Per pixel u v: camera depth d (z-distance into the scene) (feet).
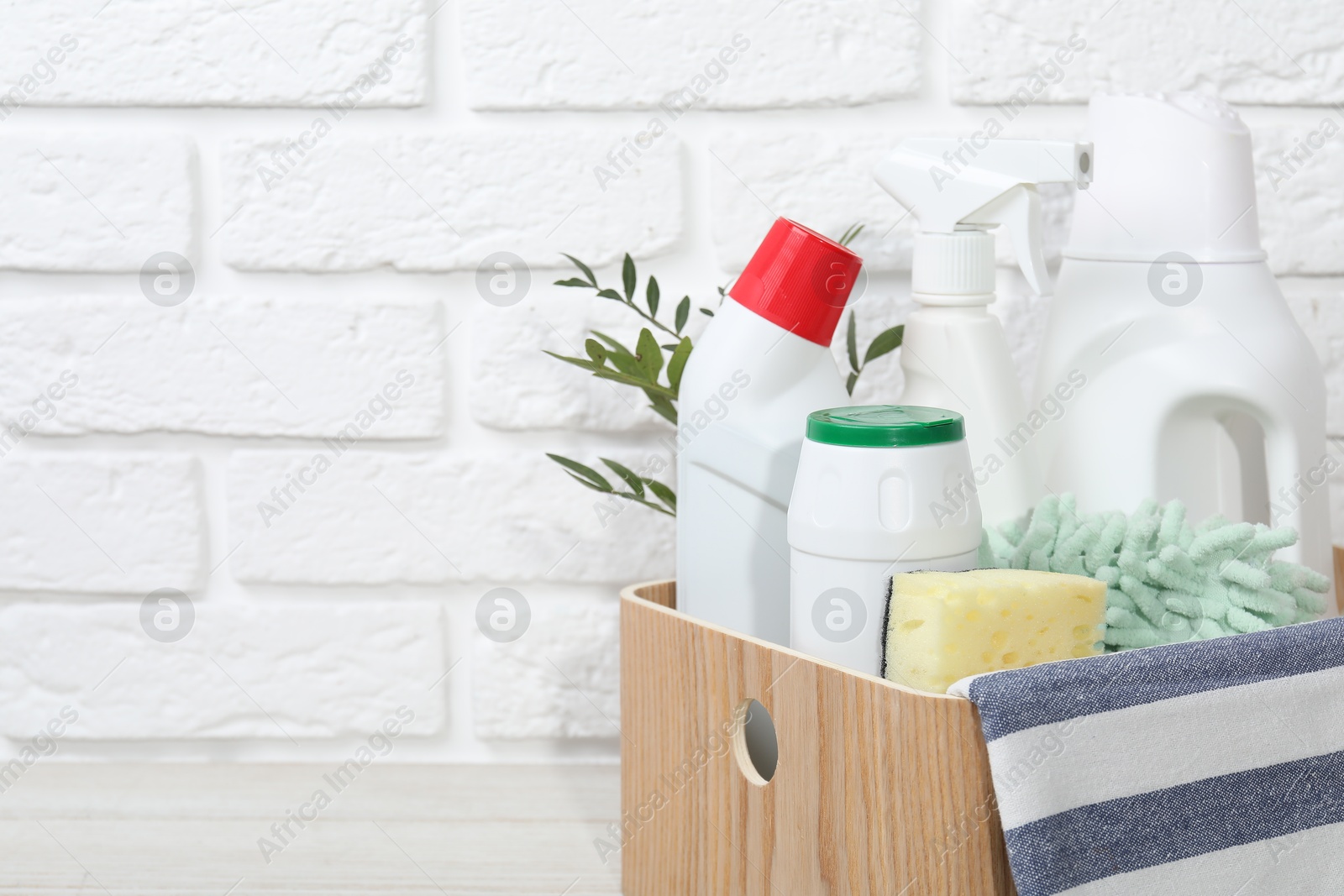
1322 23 2.29
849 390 2.15
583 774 2.40
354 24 2.28
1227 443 1.82
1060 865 1.26
